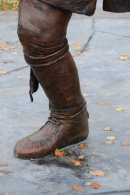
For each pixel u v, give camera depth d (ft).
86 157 14.90
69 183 13.32
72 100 14.64
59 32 13.08
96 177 13.65
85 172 13.96
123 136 16.52
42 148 14.76
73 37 31.53
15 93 21.44
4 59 27.30
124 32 32.81
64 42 13.58
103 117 18.38
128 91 21.70
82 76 23.95
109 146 15.69
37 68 13.56
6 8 39.78
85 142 15.94
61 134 15.06
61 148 15.29
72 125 15.12
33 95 21.09
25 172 13.98
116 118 18.29
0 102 20.16
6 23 35.01
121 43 30.42
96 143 15.90
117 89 21.98
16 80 23.62
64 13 12.92
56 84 13.98
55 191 12.91
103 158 14.84
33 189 13.03
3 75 24.40
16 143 15.20
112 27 33.88
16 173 13.92
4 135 16.60
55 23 12.89
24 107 19.60
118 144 15.87
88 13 12.80
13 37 31.76
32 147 14.78
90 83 22.88
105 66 25.79
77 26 34.01
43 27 12.83
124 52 28.68
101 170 14.06
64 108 14.84
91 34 32.14
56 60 13.44
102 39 31.19
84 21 35.27
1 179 13.57
